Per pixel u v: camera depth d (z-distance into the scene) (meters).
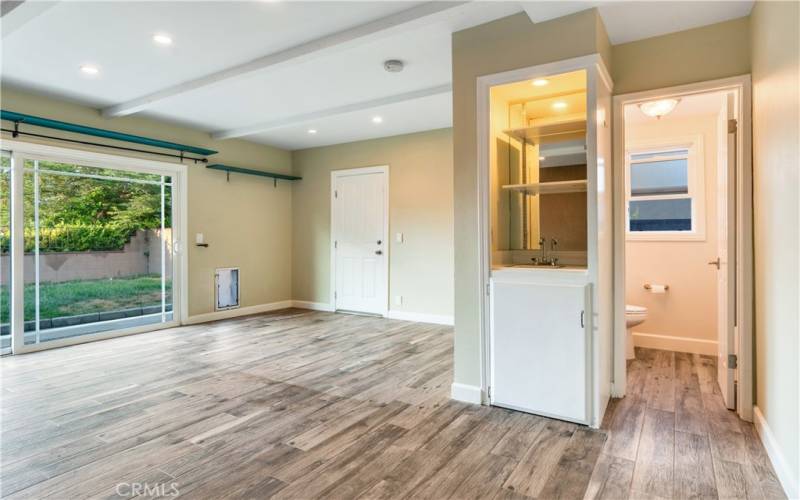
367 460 2.12
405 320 5.77
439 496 1.83
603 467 2.04
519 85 2.88
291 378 3.37
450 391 3.07
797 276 1.77
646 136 4.42
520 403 2.66
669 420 2.57
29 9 2.37
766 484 1.90
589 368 2.47
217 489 1.87
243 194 6.15
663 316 4.30
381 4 2.59
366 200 6.14
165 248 5.29
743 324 2.57
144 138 4.85
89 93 4.13
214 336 4.82
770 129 2.14
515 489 1.87
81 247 4.54
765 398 2.27
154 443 2.29
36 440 2.31
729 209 2.70
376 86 4.00
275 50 3.20
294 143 6.38
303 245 6.78
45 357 3.95
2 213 4.02
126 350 4.21
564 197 3.05
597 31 2.46
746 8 2.47
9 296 4.05
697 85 2.69
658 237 4.31
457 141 2.88
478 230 2.82
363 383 3.25
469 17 2.70
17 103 4.04
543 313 2.57
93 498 1.80
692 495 1.82
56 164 4.35
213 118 5.05
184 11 2.66
